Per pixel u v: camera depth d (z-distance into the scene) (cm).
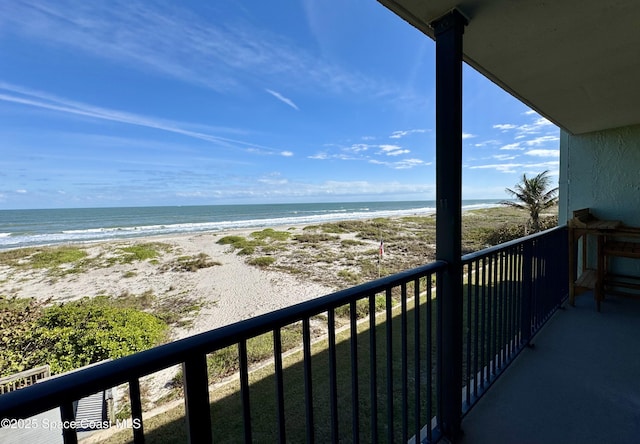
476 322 164
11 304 773
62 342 465
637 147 313
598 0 122
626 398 162
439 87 132
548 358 203
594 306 291
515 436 139
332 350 92
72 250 1678
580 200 355
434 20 132
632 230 263
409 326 399
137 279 1141
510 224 1495
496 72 190
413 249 1564
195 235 2239
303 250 1594
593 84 208
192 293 933
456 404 138
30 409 42
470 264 156
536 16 131
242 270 1212
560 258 294
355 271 1140
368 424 219
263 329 72
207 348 62
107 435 262
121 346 487
